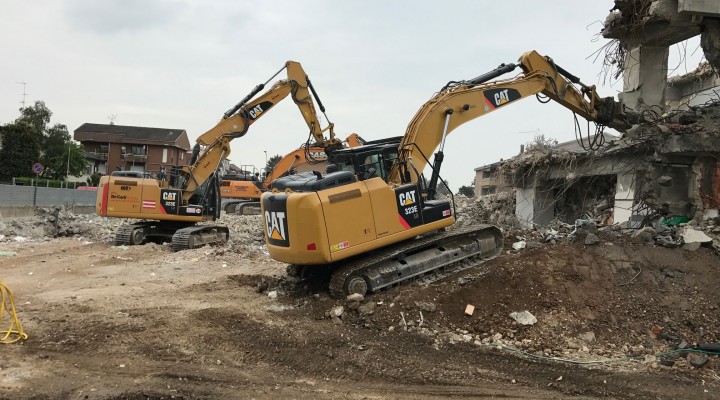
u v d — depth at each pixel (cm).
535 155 1811
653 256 865
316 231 812
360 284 834
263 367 615
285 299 912
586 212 1719
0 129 4628
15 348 652
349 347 673
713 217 1106
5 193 2262
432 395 543
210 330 727
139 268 1256
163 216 1641
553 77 1141
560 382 584
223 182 3303
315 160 1805
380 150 972
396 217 887
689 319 739
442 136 996
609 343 705
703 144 1091
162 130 7262
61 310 823
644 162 1274
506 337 721
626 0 1192
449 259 927
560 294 794
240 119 1673
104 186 1627
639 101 1293
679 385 577
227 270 1219
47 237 1988
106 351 646
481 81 1080
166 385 550
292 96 1673
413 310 769
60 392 525
